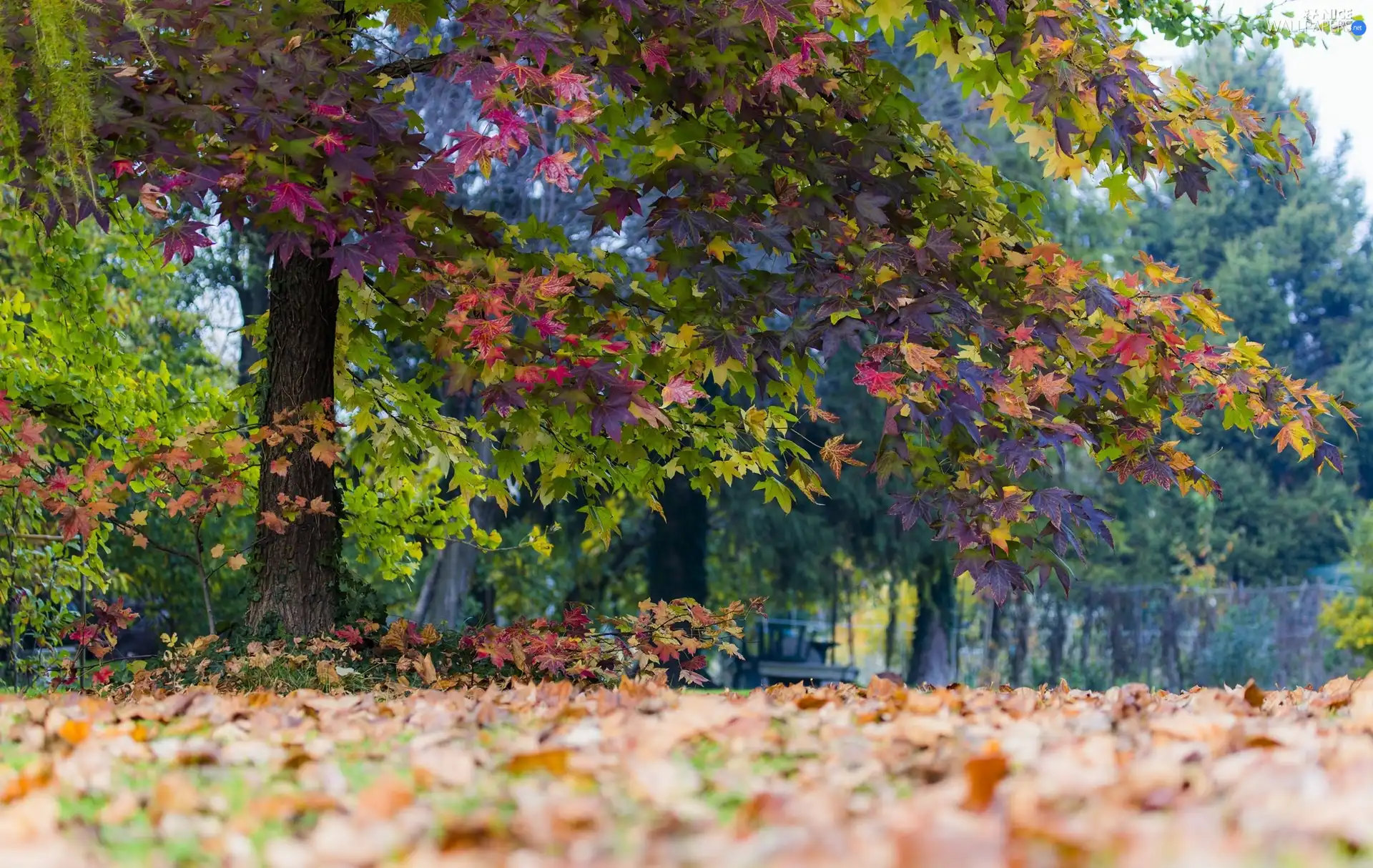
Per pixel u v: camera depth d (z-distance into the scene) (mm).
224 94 7176
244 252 22266
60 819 2773
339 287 10125
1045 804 2568
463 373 7711
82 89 6652
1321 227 56750
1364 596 30719
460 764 3172
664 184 7938
